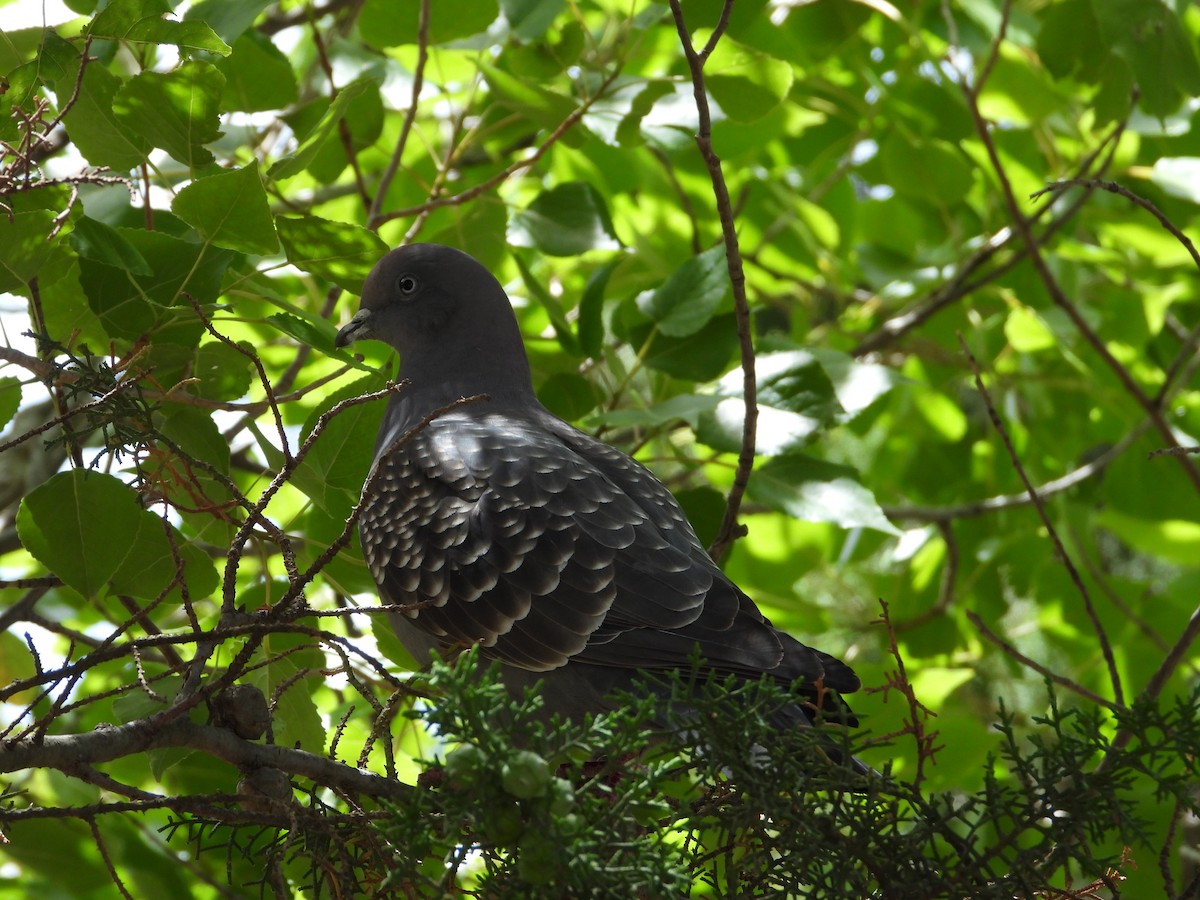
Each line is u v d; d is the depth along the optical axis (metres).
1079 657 13.38
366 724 10.00
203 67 7.66
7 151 7.10
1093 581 13.09
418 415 9.78
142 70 8.62
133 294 7.43
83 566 7.49
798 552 13.56
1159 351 15.48
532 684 8.05
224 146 10.23
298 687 8.12
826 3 13.80
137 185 8.26
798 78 13.27
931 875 6.07
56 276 7.93
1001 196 14.41
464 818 5.14
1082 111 14.46
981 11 12.85
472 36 10.73
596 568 7.92
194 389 8.27
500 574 8.04
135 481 6.98
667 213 14.03
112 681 11.78
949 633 13.41
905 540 14.12
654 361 9.88
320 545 8.88
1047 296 14.42
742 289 7.92
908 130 14.06
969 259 14.52
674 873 5.19
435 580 8.20
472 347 9.98
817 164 15.33
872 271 13.99
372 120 10.58
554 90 10.70
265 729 6.30
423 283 10.05
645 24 10.61
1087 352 13.96
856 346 14.85
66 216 7.30
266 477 10.27
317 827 6.26
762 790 5.84
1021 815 5.98
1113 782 5.98
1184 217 13.98
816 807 6.38
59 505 7.41
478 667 8.13
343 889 6.32
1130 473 14.11
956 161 13.77
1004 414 15.33
